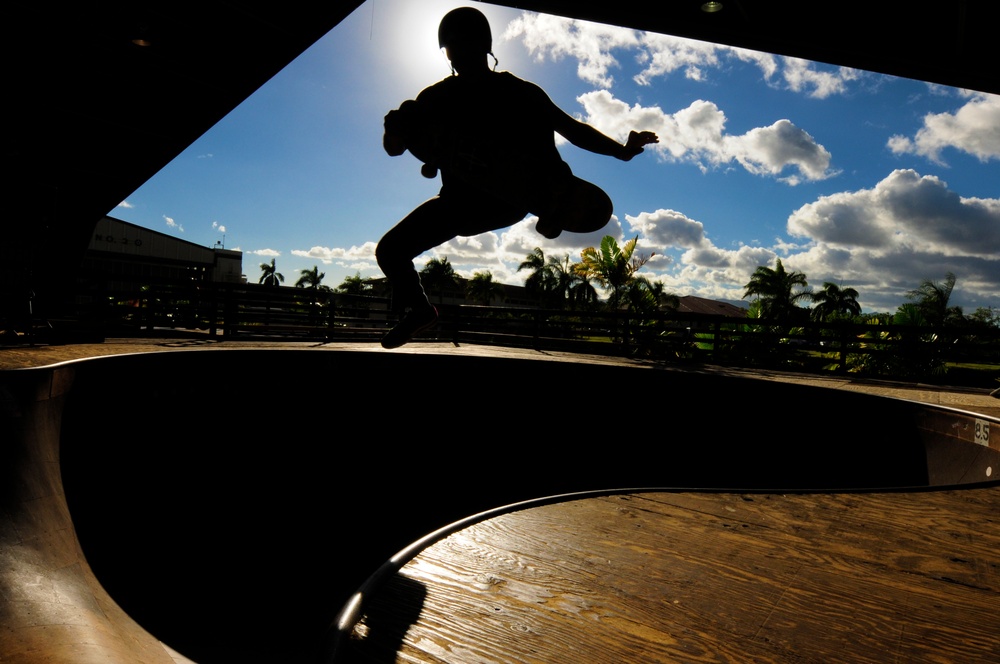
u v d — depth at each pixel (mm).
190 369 4469
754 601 1198
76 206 10773
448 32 1400
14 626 1766
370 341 12164
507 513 1725
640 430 5203
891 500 2045
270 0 6410
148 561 3365
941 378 8648
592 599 1182
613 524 1661
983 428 3152
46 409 3078
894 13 4203
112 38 7047
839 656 990
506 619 1087
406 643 985
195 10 6555
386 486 4992
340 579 3984
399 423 5367
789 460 4453
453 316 12414
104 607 2389
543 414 5520
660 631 1061
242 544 4035
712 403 4949
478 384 5594
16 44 7086
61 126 9008
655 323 13414
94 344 7684
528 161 1360
